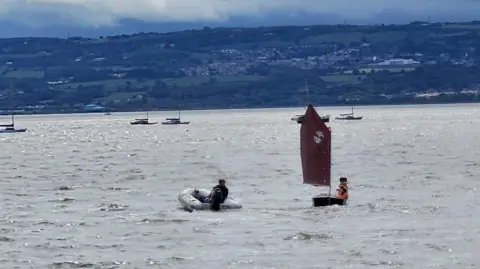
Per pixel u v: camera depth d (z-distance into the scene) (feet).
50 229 557.74
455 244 489.67
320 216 591.37
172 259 462.60
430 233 522.47
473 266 438.81
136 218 595.06
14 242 512.63
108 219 594.65
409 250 476.54
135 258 467.11
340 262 451.12
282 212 614.75
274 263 449.89
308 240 506.48
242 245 495.00
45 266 450.71
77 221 587.68
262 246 492.13
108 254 477.77
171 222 574.15
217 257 465.47
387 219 575.79
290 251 477.36
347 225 554.05
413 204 647.56
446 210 613.11
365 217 585.22
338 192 643.86
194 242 506.89
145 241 512.22
